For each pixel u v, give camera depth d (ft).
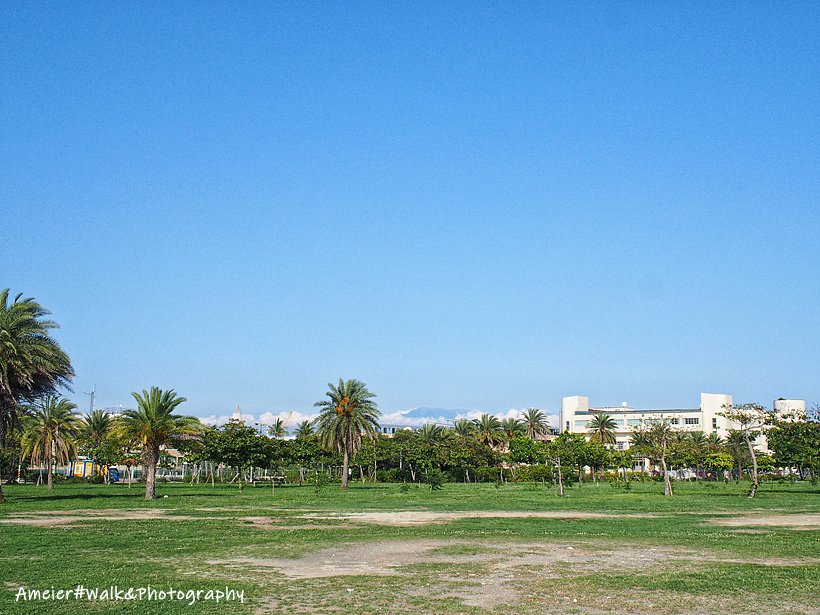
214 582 70.95
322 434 321.32
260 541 105.60
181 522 137.49
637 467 538.06
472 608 60.03
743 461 415.03
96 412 414.41
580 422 655.76
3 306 205.26
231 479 401.90
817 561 88.02
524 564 84.28
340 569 80.23
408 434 472.44
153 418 231.09
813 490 304.30
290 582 71.41
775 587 69.26
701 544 104.53
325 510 177.27
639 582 71.67
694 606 61.36
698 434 488.44
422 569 80.23
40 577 73.05
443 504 205.36
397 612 58.49
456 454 416.67
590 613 58.54
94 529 122.93
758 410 262.88
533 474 399.24
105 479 379.96
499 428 489.26
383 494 266.98
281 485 373.81
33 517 150.71
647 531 123.34
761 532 122.31
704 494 267.39
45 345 205.46
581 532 121.49
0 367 194.90
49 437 318.86
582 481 385.29
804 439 259.19
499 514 166.09
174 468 452.35
